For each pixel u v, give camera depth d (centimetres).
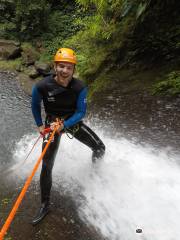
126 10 327
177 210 166
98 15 378
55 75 155
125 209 171
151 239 152
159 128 242
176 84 282
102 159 196
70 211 172
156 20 351
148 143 227
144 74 324
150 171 197
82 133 177
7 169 218
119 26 377
